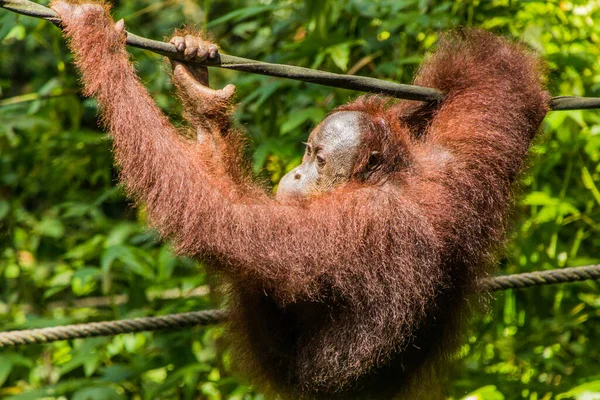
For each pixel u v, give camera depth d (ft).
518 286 37.91
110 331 37.27
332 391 33.37
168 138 30.96
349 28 52.13
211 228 30.09
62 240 58.13
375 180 32.53
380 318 31.17
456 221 31.94
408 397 34.27
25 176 57.52
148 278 49.26
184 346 46.83
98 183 61.57
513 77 35.50
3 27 48.08
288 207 31.17
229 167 31.42
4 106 54.90
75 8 31.40
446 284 32.53
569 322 48.47
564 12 50.44
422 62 37.91
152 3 72.74
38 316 51.26
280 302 31.40
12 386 50.49
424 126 36.27
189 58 29.68
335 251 30.73
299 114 45.09
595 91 47.80
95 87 30.68
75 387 44.11
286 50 50.29
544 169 48.39
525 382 45.39
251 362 35.22
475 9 50.78
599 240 50.16
